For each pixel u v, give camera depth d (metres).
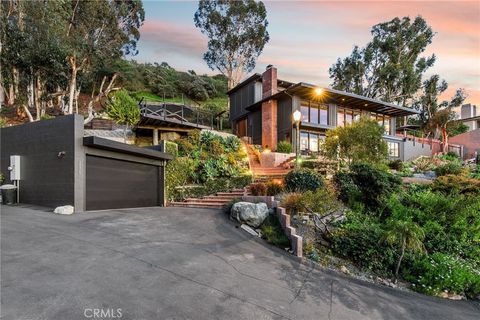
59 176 8.03
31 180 8.73
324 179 9.30
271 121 20.77
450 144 28.89
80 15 18.48
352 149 12.02
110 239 5.31
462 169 13.99
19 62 16.28
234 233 6.53
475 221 7.16
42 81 18.19
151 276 3.86
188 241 5.71
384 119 24.47
